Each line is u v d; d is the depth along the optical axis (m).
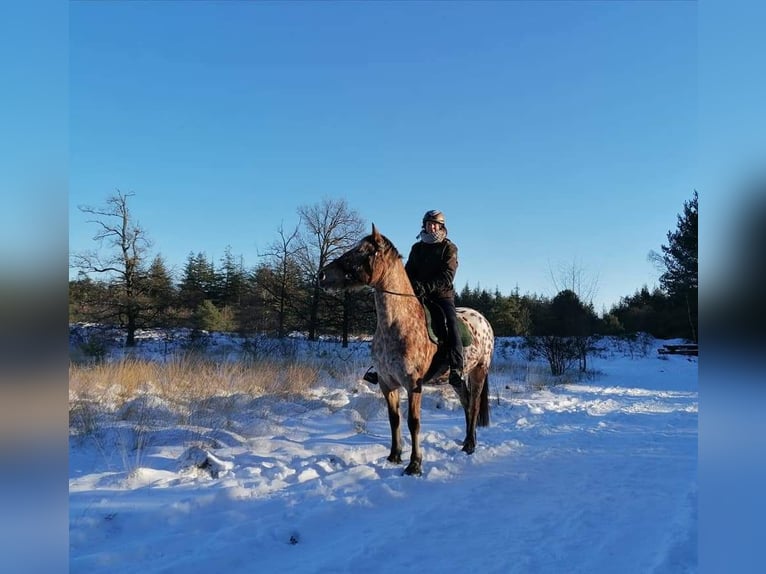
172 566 3.72
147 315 35.47
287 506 5.00
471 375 8.05
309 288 35.16
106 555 3.80
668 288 41.91
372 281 6.38
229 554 3.95
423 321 6.70
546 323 24.47
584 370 24.25
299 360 16.50
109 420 8.00
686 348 36.19
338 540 4.34
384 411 10.35
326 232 36.28
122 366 11.84
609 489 5.79
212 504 5.00
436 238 7.34
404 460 6.91
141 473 5.74
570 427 9.81
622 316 48.66
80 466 6.04
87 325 34.31
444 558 4.01
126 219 35.25
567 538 4.41
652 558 4.00
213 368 13.17
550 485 5.95
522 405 12.63
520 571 3.80
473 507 5.16
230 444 7.30
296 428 8.57
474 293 53.38
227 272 49.06
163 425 7.93
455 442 8.11
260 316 34.53
